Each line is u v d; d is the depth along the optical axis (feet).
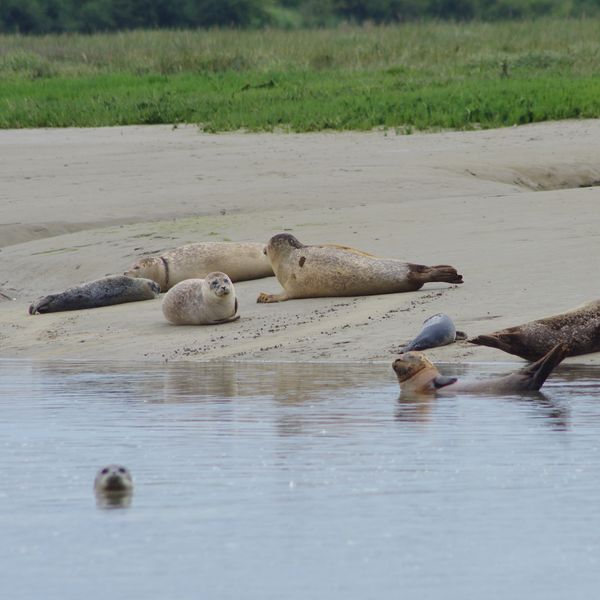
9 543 61.41
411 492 69.92
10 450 82.48
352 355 127.24
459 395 103.81
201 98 393.91
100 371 123.03
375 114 339.16
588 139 298.35
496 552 59.36
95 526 64.13
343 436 85.92
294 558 58.80
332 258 154.10
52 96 419.95
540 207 196.44
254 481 72.90
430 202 209.36
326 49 522.88
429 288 153.07
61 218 220.84
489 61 470.39
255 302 158.61
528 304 137.80
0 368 126.62
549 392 104.06
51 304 163.63
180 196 234.99
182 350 135.64
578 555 58.85
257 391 107.34
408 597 53.52
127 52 556.51
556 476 73.20
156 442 84.69
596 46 504.02
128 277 166.71
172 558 58.95
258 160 274.16
